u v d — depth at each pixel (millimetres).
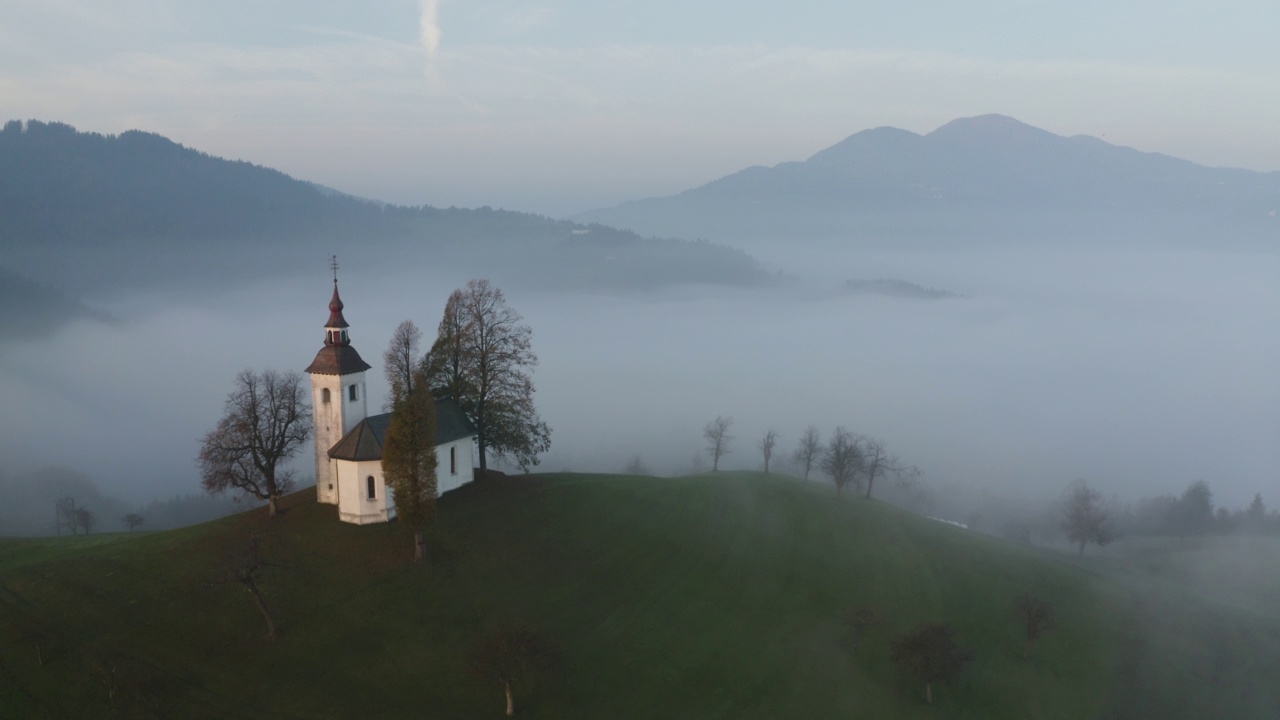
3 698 46438
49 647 50969
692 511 79688
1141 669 63688
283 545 63438
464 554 63594
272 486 69875
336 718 47375
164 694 47875
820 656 58656
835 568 72688
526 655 49469
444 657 52594
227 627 53875
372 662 51688
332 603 56562
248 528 66312
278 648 52250
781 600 65562
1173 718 58000
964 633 65188
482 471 79875
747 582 67500
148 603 55688
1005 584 75312
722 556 71125
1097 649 65438
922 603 68875
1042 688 59219
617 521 73625
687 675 54594
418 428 60531
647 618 60094
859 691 55500
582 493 78375
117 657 50500
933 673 54844
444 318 79062
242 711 47344
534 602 59406
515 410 79312
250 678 49750
